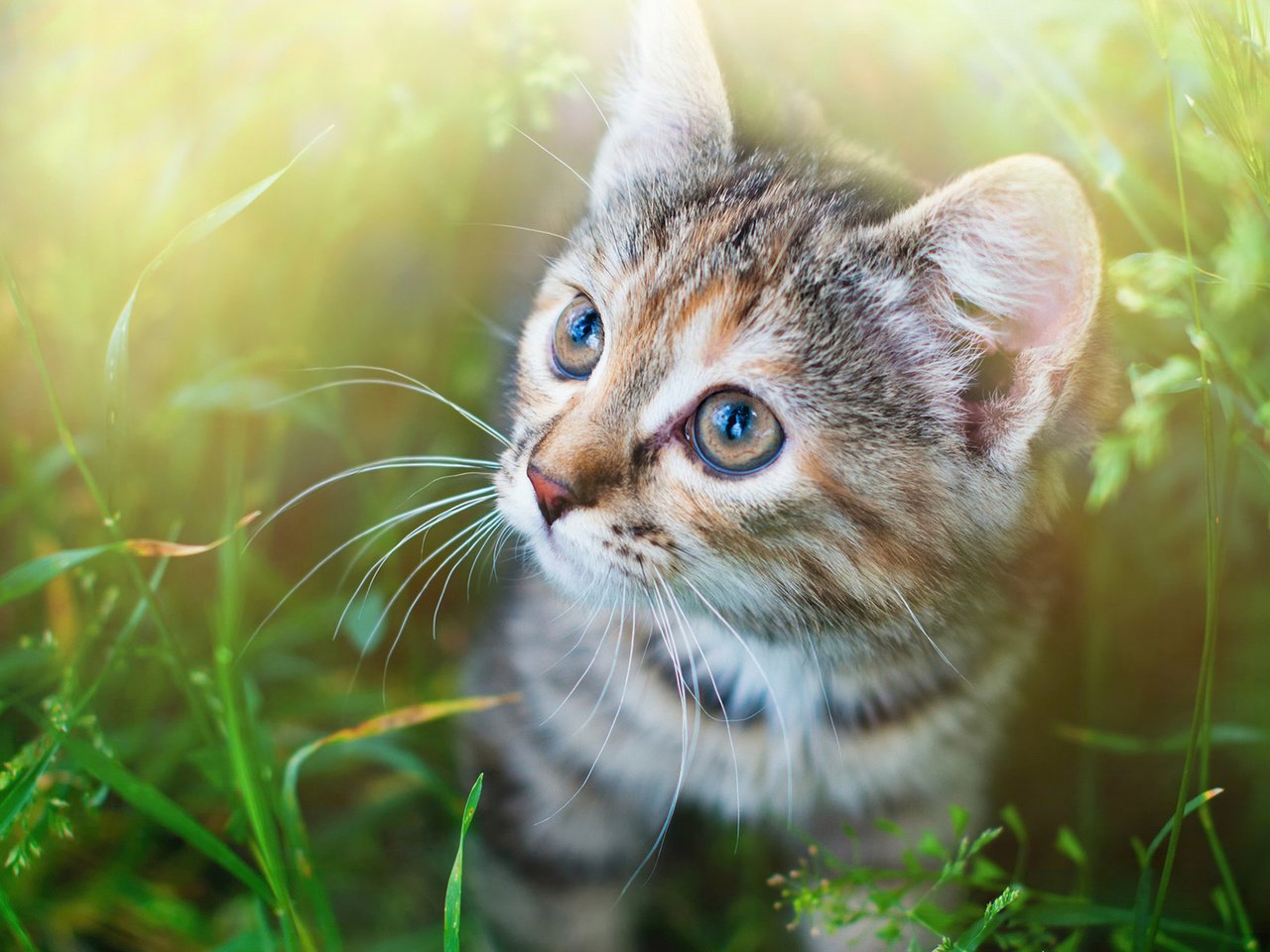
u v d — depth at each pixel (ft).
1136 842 1.26
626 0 1.48
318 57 1.55
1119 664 1.59
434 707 1.30
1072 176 1.14
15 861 1.25
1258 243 1.22
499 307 1.60
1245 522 1.54
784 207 1.25
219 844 1.21
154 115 1.55
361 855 1.47
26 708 1.24
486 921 1.44
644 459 1.23
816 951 1.43
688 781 1.39
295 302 1.65
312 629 1.55
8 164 1.57
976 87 1.53
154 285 1.59
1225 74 1.18
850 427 1.21
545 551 1.26
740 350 1.21
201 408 1.54
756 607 1.25
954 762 1.36
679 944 1.52
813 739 1.34
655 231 1.27
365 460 1.67
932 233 1.20
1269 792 1.50
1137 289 1.28
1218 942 1.38
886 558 1.24
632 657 1.34
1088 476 1.51
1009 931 1.27
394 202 1.67
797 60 1.59
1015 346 1.19
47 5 1.54
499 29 1.53
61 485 1.62
